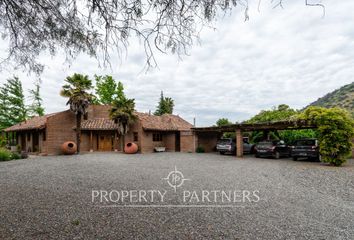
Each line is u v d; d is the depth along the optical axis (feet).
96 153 76.28
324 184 25.70
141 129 79.25
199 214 15.58
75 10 12.21
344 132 39.93
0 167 41.50
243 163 47.32
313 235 12.07
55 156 66.13
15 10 13.11
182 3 10.27
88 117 87.30
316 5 8.85
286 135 75.36
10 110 110.93
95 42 13.05
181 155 69.10
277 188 23.67
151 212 16.01
